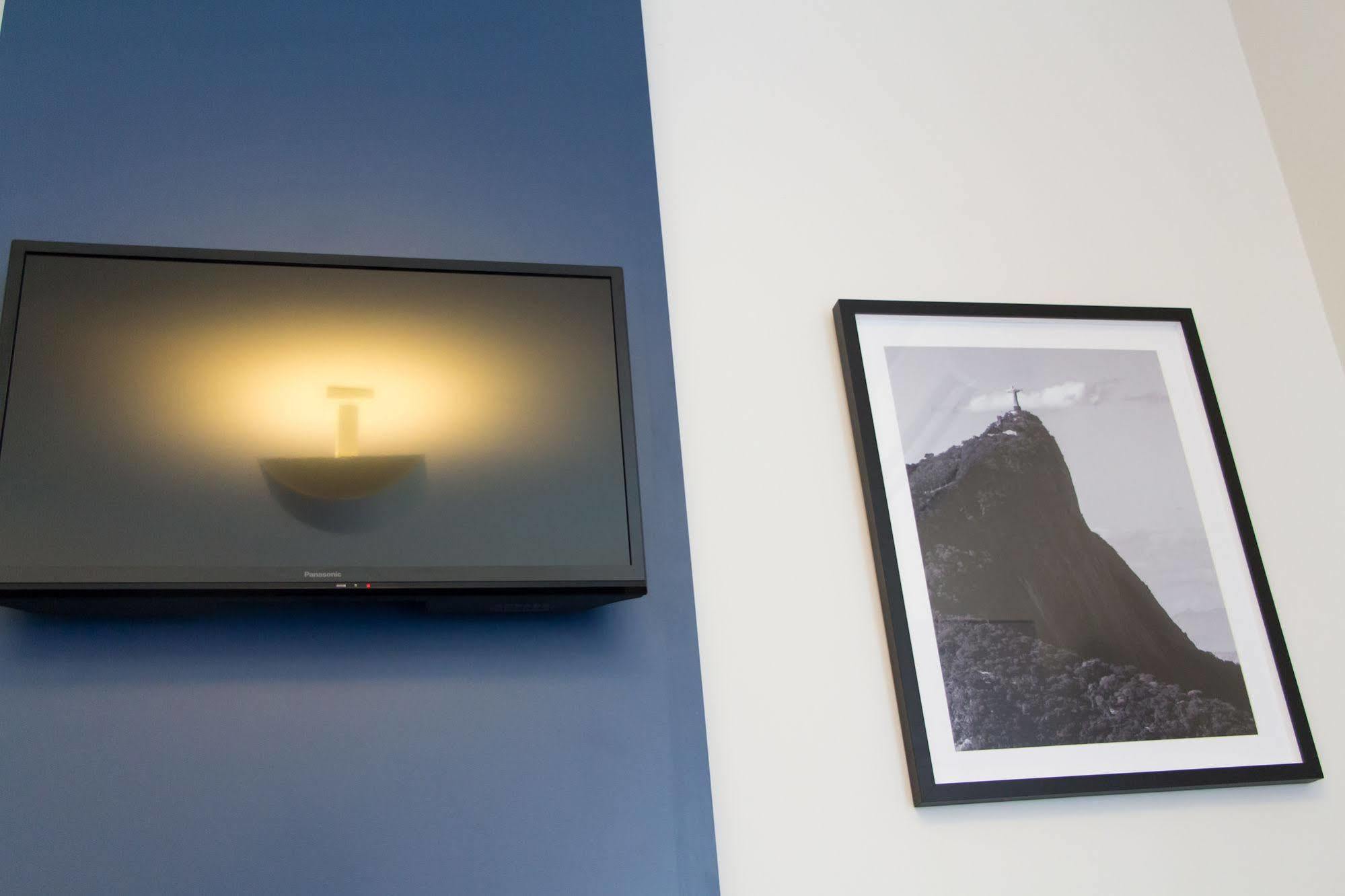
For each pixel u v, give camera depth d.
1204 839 1.78
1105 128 2.26
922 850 1.70
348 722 1.54
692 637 1.68
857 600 1.82
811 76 2.17
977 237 2.12
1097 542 1.91
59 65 1.79
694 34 2.15
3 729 1.46
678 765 1.60
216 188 1.78
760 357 1.94
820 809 1.69
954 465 1.91
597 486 1.62
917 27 2.26
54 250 1.58
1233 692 1.85
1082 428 1.98
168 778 1.47
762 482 1.85
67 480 1.48
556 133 1.93
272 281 1.64
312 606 1.58
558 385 1.67
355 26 1.93
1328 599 1.98
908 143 2.16
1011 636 1.82
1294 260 2.24
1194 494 1.97
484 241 1.84
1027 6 2.33
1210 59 2.38
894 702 1.77
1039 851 1.73
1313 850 1.80
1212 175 2.28
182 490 1.50
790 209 2.06
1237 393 2.11
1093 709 1.80
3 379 1.50
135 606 1.50
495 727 1.57
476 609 1.61
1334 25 2.20
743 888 1.62
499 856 1.51
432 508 1.57
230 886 1.44
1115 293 2.14
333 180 1.82
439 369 1.65
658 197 1.94
